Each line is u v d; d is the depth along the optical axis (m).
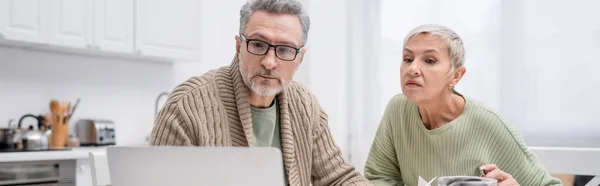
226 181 0.94
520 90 3.38
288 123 1.51
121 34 3.38
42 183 2.88
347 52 4.30
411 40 1.39
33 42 3.04
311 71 4.46
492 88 3.51
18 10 2.98
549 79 3.26
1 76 3.28
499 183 1.26
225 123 1.41
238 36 1.44
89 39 3.25
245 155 0.93
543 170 1.48
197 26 3.77
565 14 3.19
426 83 1.37
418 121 1.55
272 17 1.34
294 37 1.35
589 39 3.09
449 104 1.49
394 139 1.64
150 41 3.51
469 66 3.61
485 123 1.49
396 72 4.05
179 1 3.67
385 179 1.66
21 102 3.35
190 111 1.36
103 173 1.38
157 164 0.96
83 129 3.54
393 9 4.07
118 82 3.77
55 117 3.33
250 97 1.46
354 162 4.23
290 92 1.59
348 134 4.28
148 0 3.50
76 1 3.21
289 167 1.49
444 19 3.76
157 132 1.34
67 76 3.54
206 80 1.46
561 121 3.21
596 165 1.68
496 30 3.50
